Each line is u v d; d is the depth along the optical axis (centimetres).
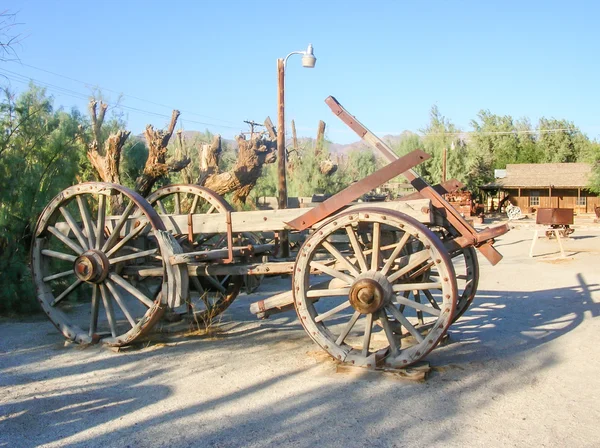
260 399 486
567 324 773
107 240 661
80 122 1159
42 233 698
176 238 702
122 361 608
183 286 620
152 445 398
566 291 1052
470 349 649
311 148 2867
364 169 3497
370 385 519
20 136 951
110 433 419
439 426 427
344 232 685
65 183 972
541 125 6819
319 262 607
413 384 521
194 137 3375
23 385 530
